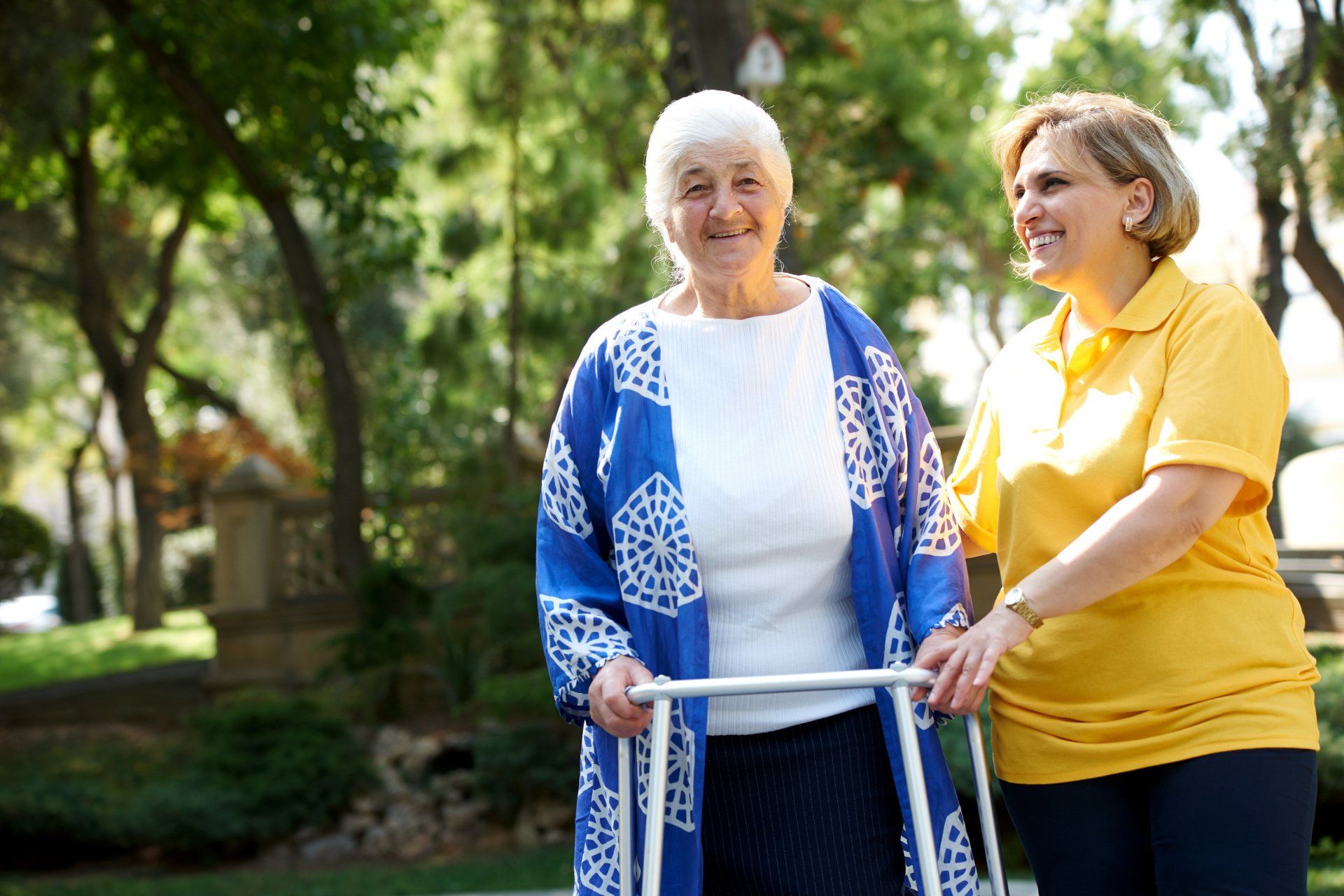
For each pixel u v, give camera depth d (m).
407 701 7.95
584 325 10.77
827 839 2.02
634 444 2.06
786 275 2.22
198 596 19.92
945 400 14.30
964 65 11.79
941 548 2.05
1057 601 1.85
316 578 9.21
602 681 1.94
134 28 8.21
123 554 21.86
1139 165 1.97
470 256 10.60
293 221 8.92
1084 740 1.95
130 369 14.40
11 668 12.41
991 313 15.97
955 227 12.77
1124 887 1.93
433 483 11.25
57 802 6.54
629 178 11.19
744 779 2.03
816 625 2.06
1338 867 4.46
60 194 13.89
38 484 28.17
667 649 2.01
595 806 2.04
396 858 6.41
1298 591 8.04
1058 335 2.12
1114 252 2.01
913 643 2.02
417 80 11.91
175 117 10.24
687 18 6.74
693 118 2.00
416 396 11.35
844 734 2.03
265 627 9.02
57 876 6.29
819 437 2.05
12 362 20.44
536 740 6.50
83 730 8.77
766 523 2.01
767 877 2.03
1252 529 1.95
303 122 8.67
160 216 16.91
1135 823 1.94
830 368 2.09
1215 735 1.83
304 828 6.68
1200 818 1.80
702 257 2.03
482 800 6.65
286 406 20.62
